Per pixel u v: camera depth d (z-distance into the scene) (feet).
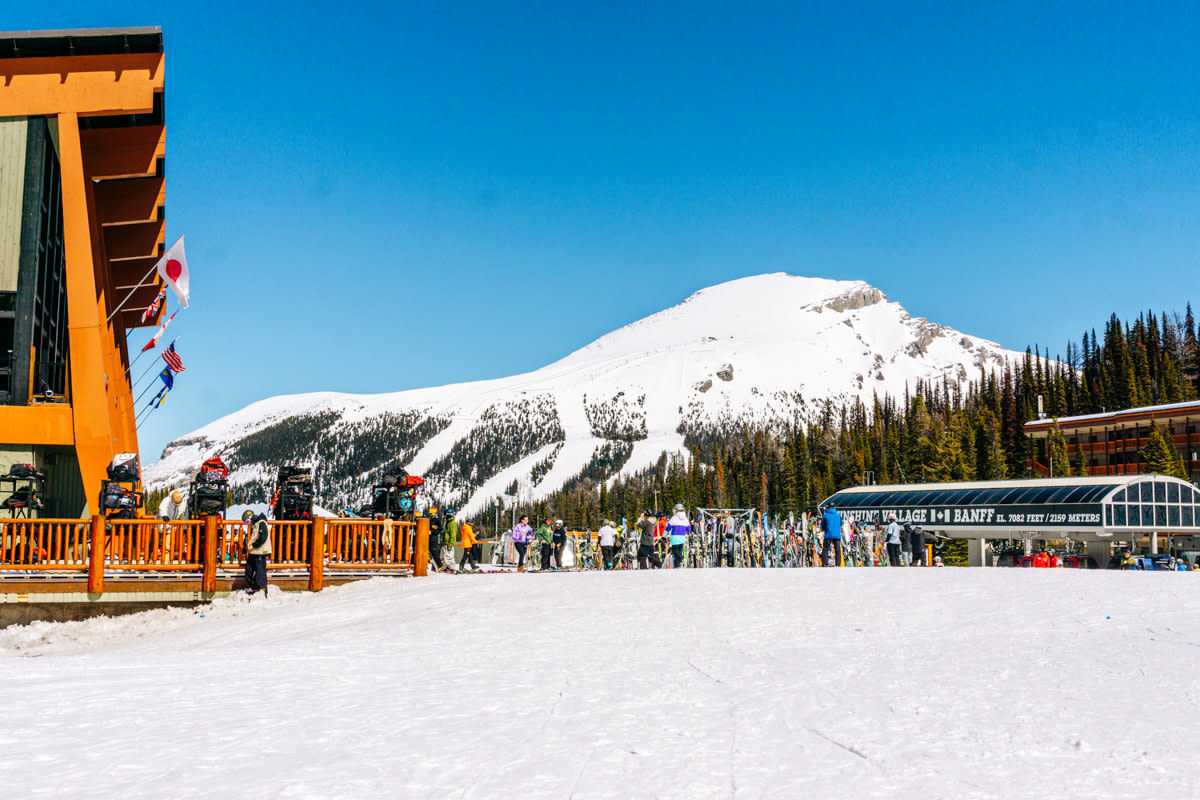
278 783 20.53
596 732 25.76
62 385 114.62
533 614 58.49
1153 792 19.24
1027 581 66.85
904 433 520.01
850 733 25.22
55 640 72.23
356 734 25.67
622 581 74.18
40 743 24.67
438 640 49.47
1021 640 41.83
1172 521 187.62
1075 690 30.42
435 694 32.32
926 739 24.34
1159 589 60.85
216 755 23.21
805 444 558.15
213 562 78.43
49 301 107.04
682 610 56.85
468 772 21.49
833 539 107.76
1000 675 33.53
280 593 80.07
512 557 187.01
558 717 27.94
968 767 21.48
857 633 45.75
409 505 93.25
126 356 149.18
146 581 77.00
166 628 73.31
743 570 84.64
